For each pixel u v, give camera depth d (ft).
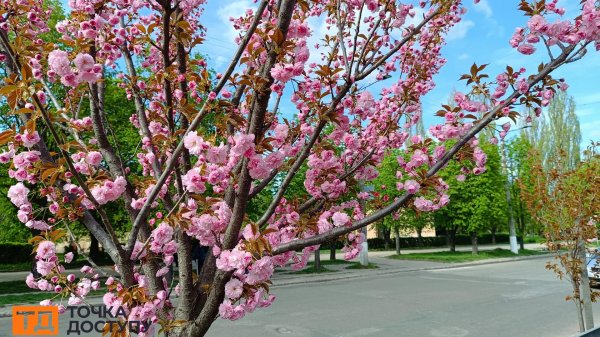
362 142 11.67
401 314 29.76
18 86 5.60
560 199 21.40
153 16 11.44
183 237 7.71
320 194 10.11
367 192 12.25
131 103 39.29
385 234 108.06
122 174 8.32
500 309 31.32
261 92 6.42
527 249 101.19
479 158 9.69
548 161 23.50
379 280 49.98
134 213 8.39
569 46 8.16
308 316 29.12
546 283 44.88
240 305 7.48
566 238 21.27
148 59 11.88
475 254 84.64
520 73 9.47
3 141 6.21
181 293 7.41
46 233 8.06
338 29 8.51
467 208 78.43
